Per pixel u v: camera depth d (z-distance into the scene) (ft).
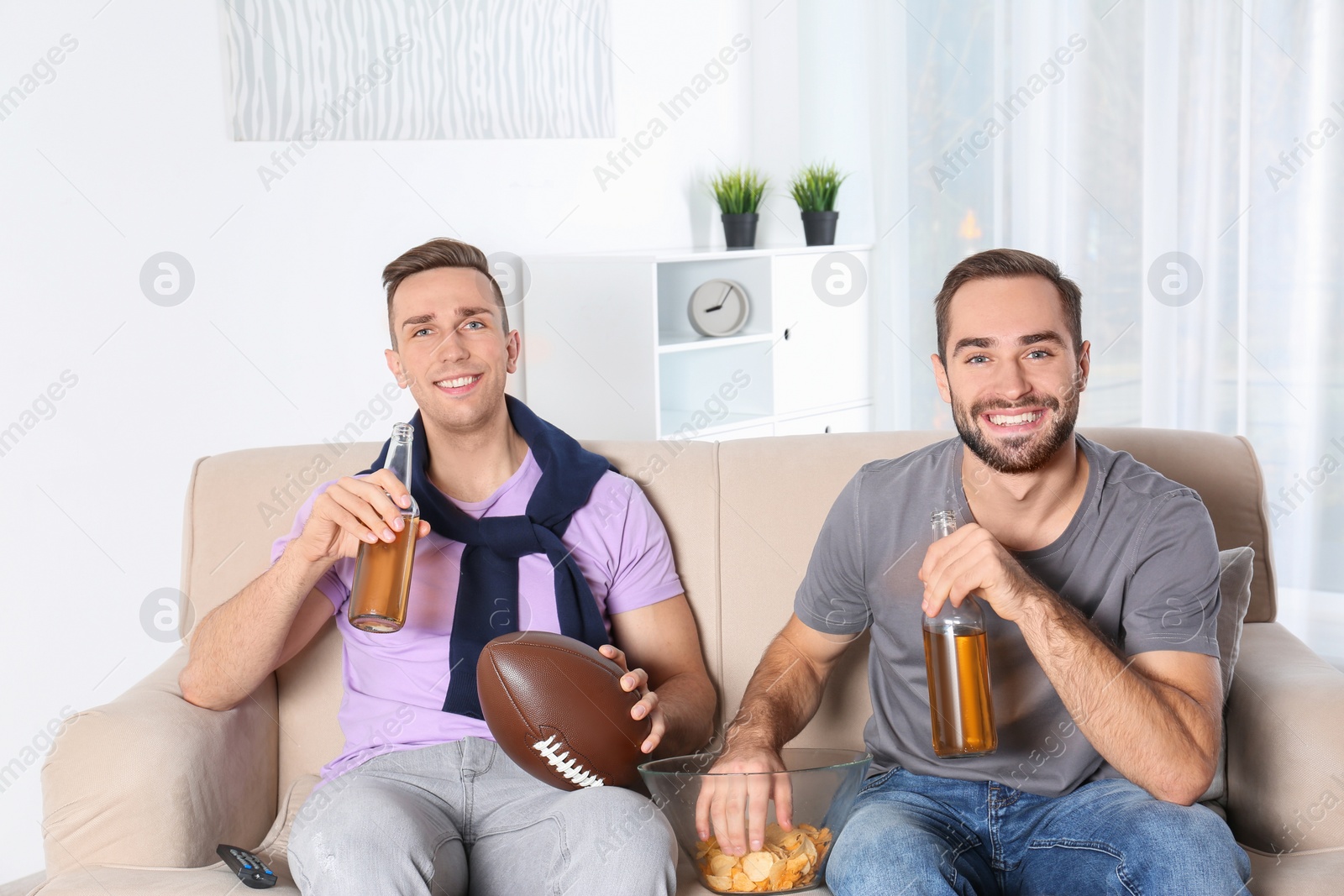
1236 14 9.65
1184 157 10.00
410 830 4.03
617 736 4.37
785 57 12.33
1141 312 10.38
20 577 7.36
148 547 7.99
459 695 4.79
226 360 8.32
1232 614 4.76
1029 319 4.21
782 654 4.88
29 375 7.32
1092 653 3.95
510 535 4.99
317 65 8.61
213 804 4.49
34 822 7.50
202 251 8.13
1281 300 9.77
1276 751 4.32
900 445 5.39
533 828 4.29
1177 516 4.30
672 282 11.55
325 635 5.27
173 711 4.55
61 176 7.37
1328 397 9.67
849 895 3.86
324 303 8.87
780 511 5.30
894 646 4.62
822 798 4.12
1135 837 3.83
